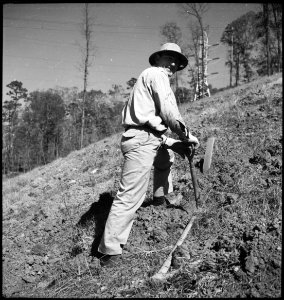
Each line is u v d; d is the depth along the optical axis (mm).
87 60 26656
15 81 56594
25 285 3268
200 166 4562
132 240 3352
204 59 28953
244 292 2299
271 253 2533
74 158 11086
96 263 3113
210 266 2633
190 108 12250
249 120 6676
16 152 51094
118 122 41312
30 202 6613
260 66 44375
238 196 3666
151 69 3275
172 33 31578
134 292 2623
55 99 57469
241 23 44719
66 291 2879
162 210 3742
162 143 3447
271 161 4398
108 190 5414
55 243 3930
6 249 4055
